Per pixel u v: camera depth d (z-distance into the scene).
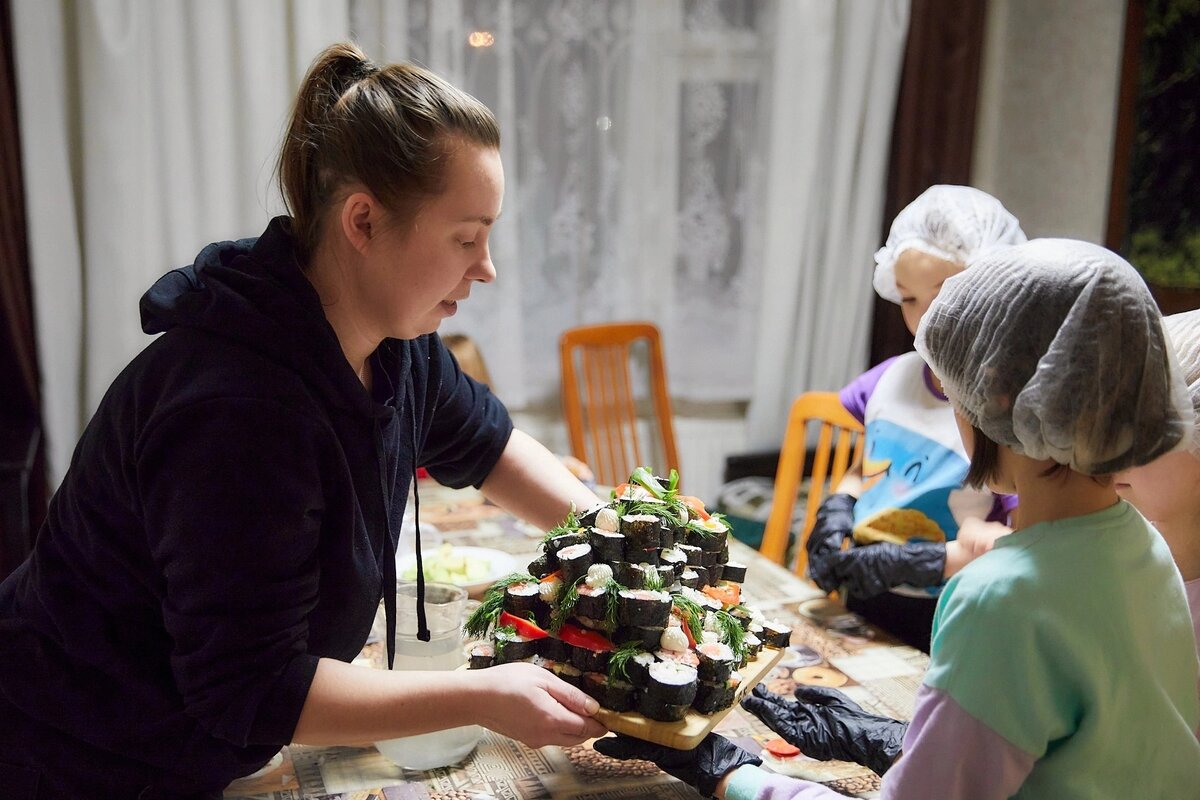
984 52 3.28
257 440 0.85
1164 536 1.06
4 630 0.98
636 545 1.07
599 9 2.95
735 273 3.19
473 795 1.07
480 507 2.03
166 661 0.95
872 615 1.67
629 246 3.13
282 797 1.06
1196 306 2.48
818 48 2.98
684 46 3.03
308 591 0.90
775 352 3.18
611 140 3.06
